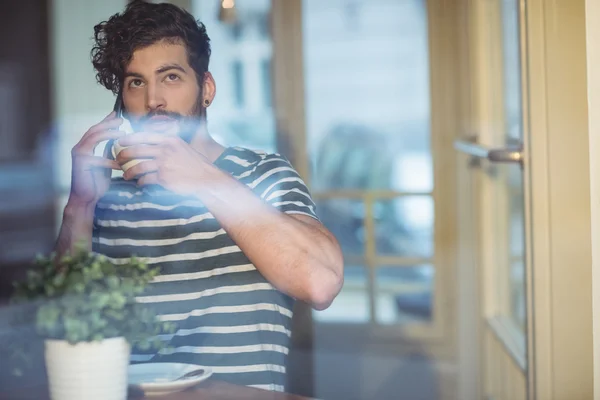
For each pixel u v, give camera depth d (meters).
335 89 2.61
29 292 0.98
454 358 2.63
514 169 2.00
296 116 2.60
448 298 2.64
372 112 2.65
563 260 1.42
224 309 1.28
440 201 2.63
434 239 2.65
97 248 1.34
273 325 1.29
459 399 2.62
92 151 1.34
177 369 1.14
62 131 2.76
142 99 1.42
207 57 1.47
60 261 0.99
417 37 2.59
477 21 2.29
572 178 1.41
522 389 1.83
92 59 1.47
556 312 1.42
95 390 0.96
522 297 1.93
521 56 1.47
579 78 1.39
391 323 2.70
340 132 2.64
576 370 1.42
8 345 1.03
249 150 1.41
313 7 2.56
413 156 2.66
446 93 2.57
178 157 1.23
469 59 2.45
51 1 2.68
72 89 2.73
